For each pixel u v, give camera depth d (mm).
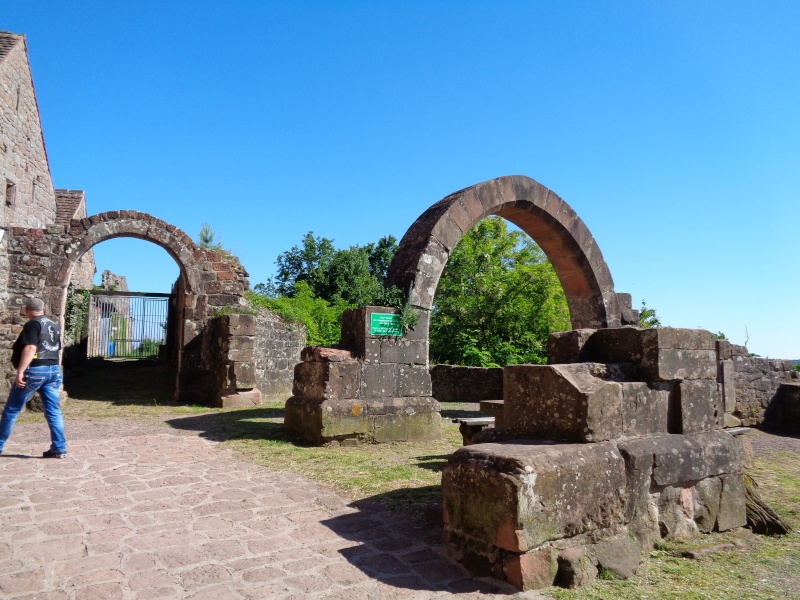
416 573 3639
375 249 43406
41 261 13227
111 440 7992
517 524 3449
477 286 20625
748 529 4910
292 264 39750
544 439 4266
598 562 3768
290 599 3217
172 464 6516
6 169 14367
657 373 4703
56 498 5051
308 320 21391
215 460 6770
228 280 14562
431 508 4676
